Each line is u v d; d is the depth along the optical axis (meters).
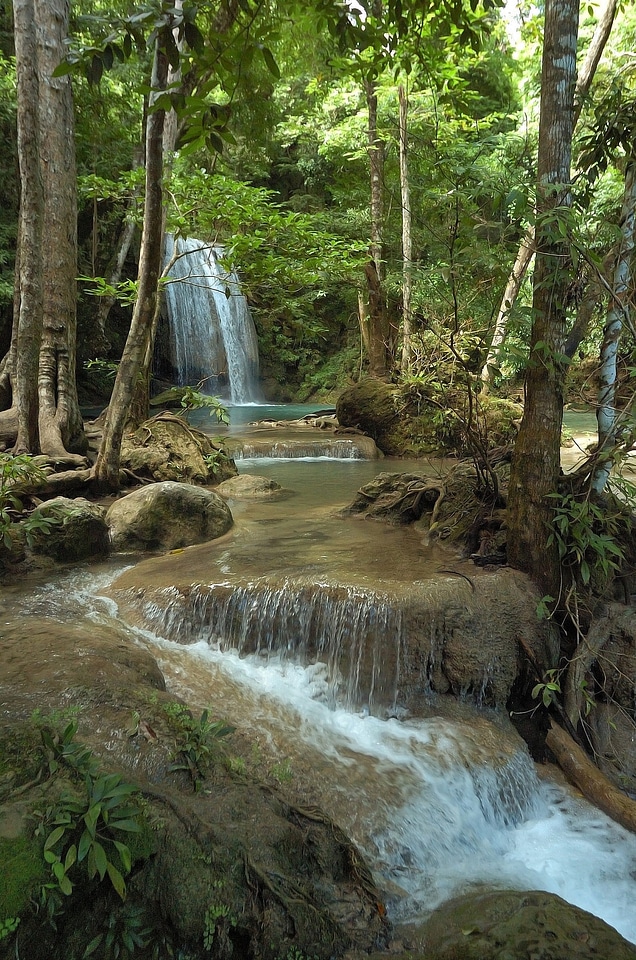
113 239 23.73
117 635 4.89
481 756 4.16
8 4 17.22
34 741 2.58
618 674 4.75
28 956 2.02
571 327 5.39
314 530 7.16
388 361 17.11
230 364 27.44
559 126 4.37
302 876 2.71
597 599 4.94
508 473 6.41
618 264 4.73
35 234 8.19
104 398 24.14
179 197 10.47
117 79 17.91
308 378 28.62
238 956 2.35
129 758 2.90
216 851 2.48
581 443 12.76
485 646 4.70
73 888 2.17
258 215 9.92
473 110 20.69
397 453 14.48
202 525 7.05
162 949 2.25
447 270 5.23
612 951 2.57
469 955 2.58
